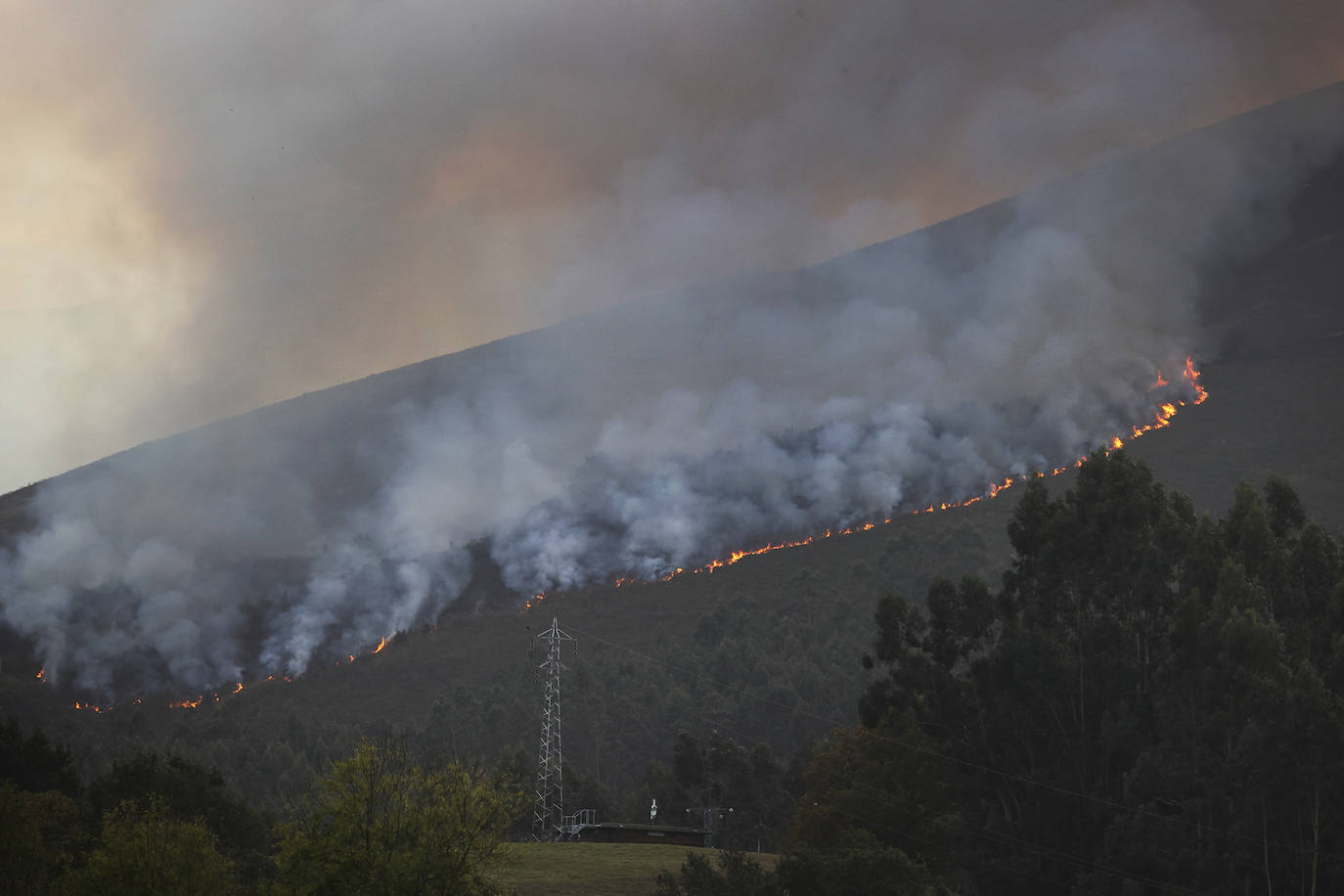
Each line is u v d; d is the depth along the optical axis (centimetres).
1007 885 8462
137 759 9438
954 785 9144
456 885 4316
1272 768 6969
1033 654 8700
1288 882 6975
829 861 6544
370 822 4378
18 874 5619
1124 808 7969
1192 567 8688
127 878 4662
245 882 7244
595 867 8419
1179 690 8131
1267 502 9694
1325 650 8425
